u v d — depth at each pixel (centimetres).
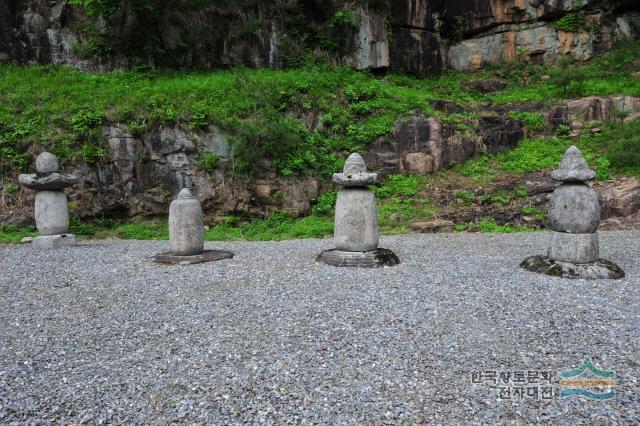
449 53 2409
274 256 951
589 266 735
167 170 1389
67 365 455
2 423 361
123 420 363
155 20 1770
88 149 1342
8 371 444
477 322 538
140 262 900
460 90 2150
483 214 1361
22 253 1009
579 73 1945
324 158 1506
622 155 1501
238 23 1919
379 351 467
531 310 574
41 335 531
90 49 1758
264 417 362
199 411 371
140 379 423
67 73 1686
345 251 855
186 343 498
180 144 1395
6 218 1294
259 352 471
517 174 1560
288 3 1972
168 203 1388
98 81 1648
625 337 491
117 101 1445
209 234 1303
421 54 2295
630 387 394
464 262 858
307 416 362
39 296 679
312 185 1453
